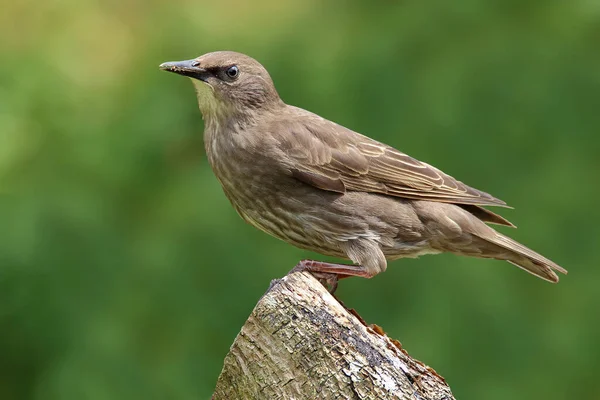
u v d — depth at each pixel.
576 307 12.48
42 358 12.09
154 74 13.05
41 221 12.22
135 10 14.27
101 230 12.33
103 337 11.98
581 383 12.41
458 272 12.26
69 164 12.77
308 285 6.37
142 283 12.21
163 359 12.05
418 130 12.63
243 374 6.28
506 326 12.16
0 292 12.05
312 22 13.45
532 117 12.87
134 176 12.76
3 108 12.88
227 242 12.16
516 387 12.06
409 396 6.11
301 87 12.73
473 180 12.72
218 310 12.05
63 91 13.09
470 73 12.94
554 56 13.13
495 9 13.41
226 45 13.09
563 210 12.63
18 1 14.20
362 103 12.71
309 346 6.15
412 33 13.23
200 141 12.89
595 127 12.93
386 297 12.20
